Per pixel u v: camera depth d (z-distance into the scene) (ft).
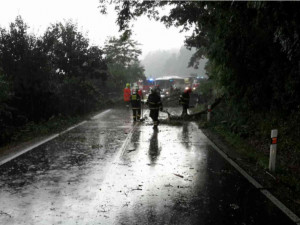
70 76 67.41
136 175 22.97
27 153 30.48
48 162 26.78
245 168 25.32
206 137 40.73
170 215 15.89
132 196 18.60
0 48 50.24
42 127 45.85
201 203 17.54
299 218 15.70
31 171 23.93
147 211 16.39
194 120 60.80
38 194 18.85
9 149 32.81
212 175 23.12
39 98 50.06
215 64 44.19
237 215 15.96
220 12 34.04
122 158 28.40
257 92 39.17
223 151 31.83
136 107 59.57
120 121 59.82
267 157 27.94
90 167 25.17
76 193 19.06
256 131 38.24
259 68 38.11
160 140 38.17
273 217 15.79
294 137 31.45
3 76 40.45
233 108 47.78
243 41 36.09
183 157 28.96
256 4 23.53
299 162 26.27
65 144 35.32
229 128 44.19
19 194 18.83
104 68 75.10
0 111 39.63
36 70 51.31
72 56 67.36
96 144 35.27
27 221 15.17
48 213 16.11
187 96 61.67
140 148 33.12
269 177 22.91
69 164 26.09
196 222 15.12
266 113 39.73
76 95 68.18
